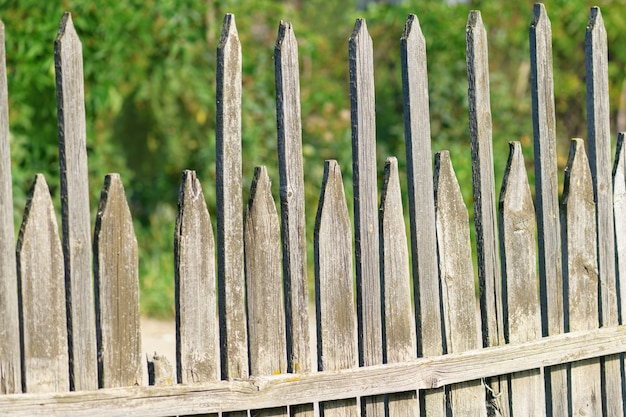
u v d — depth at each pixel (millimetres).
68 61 3449
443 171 4262
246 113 12102
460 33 12336
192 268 3717
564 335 4547
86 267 3529
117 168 12594
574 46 12969
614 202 4828
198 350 3734
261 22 13094
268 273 3859
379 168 12242
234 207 3775
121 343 3607
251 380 3754
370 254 4066
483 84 4332
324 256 3982
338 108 12867
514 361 4367
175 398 3613
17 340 3461
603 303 4781
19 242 3443
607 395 4785
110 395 3516
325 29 15078
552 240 4566
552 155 4566
